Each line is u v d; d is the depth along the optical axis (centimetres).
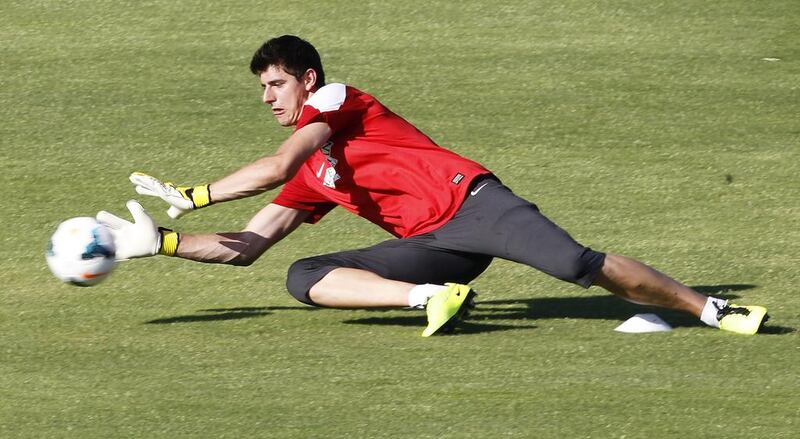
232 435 1567
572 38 4178
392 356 1892
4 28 4209
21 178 3062
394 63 3953
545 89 3759
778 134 3441
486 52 4050
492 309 2209
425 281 2078
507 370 1819
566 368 1828
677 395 1709
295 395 1711
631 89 3766
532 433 1573
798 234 2714
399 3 4450
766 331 2028
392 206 2100
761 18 4356
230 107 3591
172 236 2094
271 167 2000
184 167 3167
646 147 3334
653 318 2052
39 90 3703
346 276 2030
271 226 2208
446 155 2080
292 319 2133
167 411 1650
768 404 1677
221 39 4125
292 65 2108
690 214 2862
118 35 4156
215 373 1811
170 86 3744
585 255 1967
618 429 1588
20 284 2372
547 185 3064
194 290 2341
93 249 2022
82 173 3106
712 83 3825
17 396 1714
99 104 3597
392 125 2092
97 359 1884
